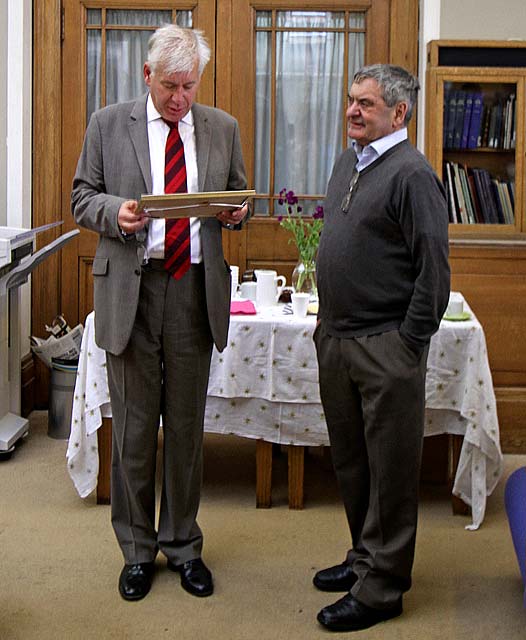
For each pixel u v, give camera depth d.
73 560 3.30
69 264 5.05
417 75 4.92
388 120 2.70
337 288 2.78
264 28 4.93
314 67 4.96
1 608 2.94
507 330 4.53
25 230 4.32
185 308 2.94
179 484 3.07
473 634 2.82
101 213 2.82
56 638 2.76
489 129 4.56
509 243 4.49
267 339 3.66
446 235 2.66
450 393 3.62
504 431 4.57
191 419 3.04
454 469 3.83
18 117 4.83
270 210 5.04
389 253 2.72
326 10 4.91
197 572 3.08
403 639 2.79
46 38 4.93
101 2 4.91
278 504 3.88
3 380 4.49
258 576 3.19
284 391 3.68
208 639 2.77
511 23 5.10
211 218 2.95
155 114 2.92
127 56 4.97
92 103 5.01
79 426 3.70
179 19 4.95
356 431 2.91
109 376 3.03
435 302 2.65
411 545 2.84
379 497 2.81
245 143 4.99
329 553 3.38
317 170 5.03
